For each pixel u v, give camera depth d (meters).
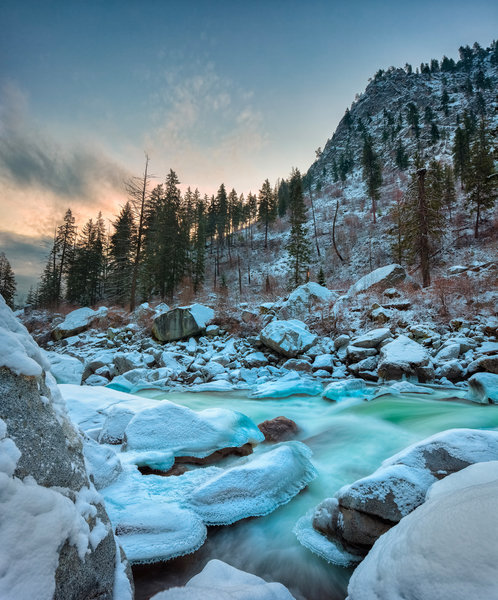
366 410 7.02
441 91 122.94
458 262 27.73
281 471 3.83
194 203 63.28
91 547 1.67
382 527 2.58
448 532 1.72
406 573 1.67
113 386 9.91
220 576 2.26
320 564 2.73
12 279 47.56
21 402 1.69
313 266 44.34
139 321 20.66
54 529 1.44
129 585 1.89
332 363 11.91
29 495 1.43
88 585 1.57
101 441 4.89
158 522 2.92
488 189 32.75
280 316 17.50
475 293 14.55
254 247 60.44
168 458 4.27
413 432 5.50
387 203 58.12
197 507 3.28
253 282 45.16
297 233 38.22
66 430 2.01
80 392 6.76
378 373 10.28
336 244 48.09
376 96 141.62
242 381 11.02
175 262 39.00
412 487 2.70
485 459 2.86
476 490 2.00
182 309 16.89
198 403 8.32
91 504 1.86
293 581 2.62
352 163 92.81
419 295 15.85
